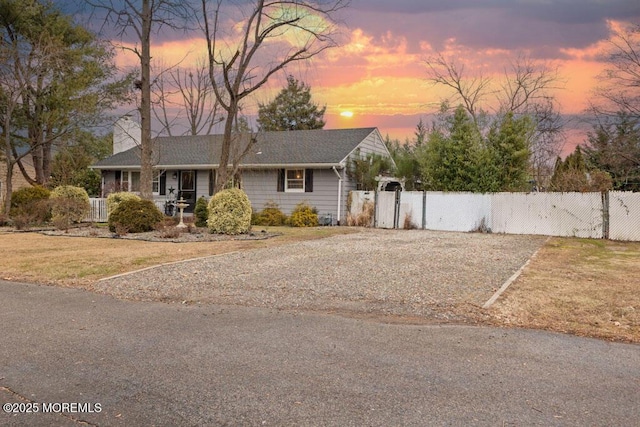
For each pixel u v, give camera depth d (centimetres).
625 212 1532
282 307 582
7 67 1880
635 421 291
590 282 727
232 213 1467
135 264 890
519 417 295
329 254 1030
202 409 306
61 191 1867
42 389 338
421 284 705
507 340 453
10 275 796
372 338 457
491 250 1148
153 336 465
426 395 327
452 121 2259
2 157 2491
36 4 2436
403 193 1909
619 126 2138
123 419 293
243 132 2220
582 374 368
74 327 497
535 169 2841
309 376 361
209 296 641
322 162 2006
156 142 2575
